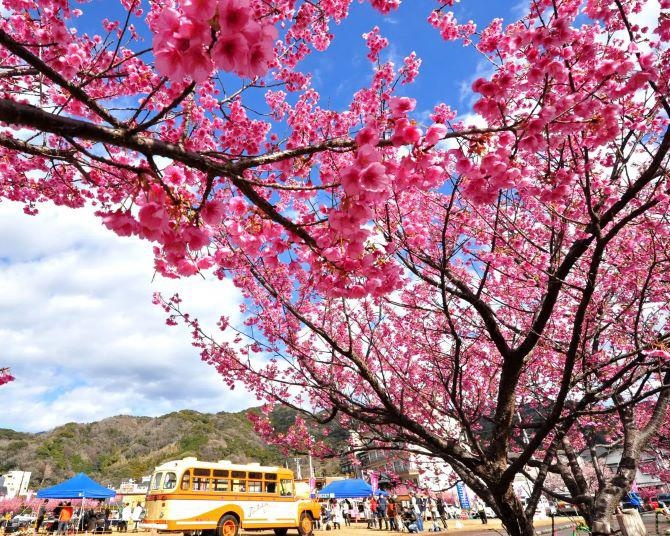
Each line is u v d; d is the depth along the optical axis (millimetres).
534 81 3080
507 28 4055
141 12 5695
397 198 4219
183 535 15617
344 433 7547
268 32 1709
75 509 24047
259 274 4871
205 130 5473
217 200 2510
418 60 5574
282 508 16750
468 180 3127
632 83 3180
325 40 6062
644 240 6438
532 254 6141
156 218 2230
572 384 4570
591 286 3732
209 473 15141
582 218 5199
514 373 5008
